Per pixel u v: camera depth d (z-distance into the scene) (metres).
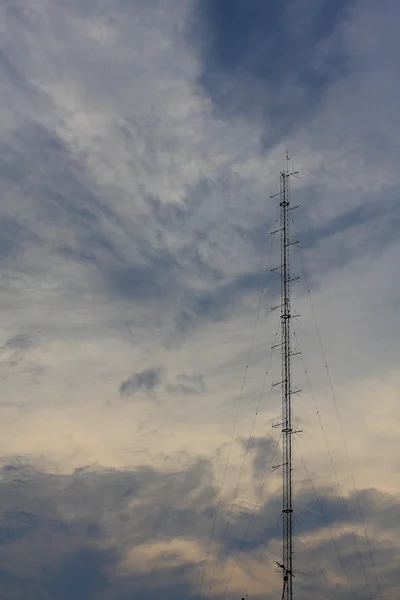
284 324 87.25
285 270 89.06
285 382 85.25
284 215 90.75
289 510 80.50
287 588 78.12
